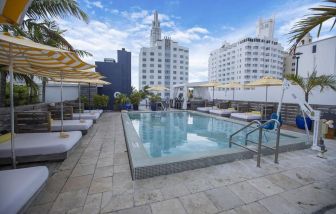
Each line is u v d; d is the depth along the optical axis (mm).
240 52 53438
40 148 3176
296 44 2398
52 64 2902
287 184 2584
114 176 2787
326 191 2412
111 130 6164
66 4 5375
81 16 5867
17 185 1825
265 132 6004
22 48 2178
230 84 11359
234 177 2781
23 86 6609
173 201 2164
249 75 51812
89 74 4395
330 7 1886
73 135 3949
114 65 13203
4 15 1320
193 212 1977
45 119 4258
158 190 2396
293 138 4738
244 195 2303
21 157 3082
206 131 7148
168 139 6078
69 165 3186
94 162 3340
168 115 10617
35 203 2098
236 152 3436
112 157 3609
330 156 3738
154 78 51094
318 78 5996
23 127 4141
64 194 2285
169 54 51969
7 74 5180
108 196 2252
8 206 1586
